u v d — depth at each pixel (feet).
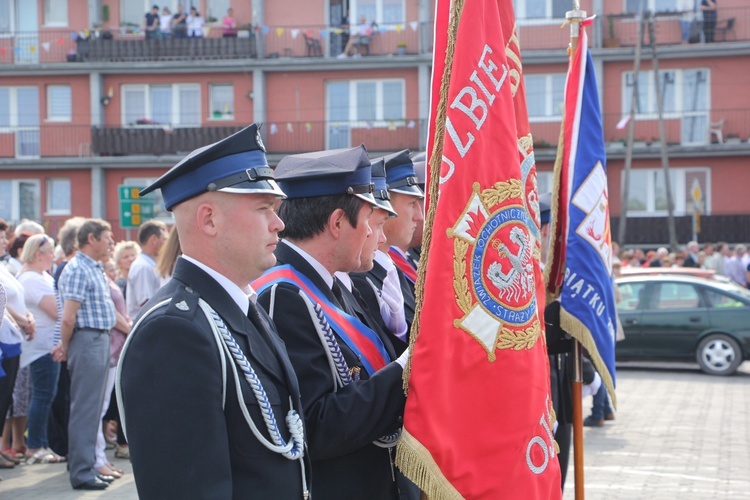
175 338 8.20
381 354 11.47
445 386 10.58
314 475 10.80
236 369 8.57
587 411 37.63
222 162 8.77
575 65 18.16
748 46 99.30
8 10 106.42
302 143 104.53
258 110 103.71
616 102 102.94
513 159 11.61
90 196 105.50
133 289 27.58
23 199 106.42
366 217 11.46
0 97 105.60
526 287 11.39
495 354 10.91
